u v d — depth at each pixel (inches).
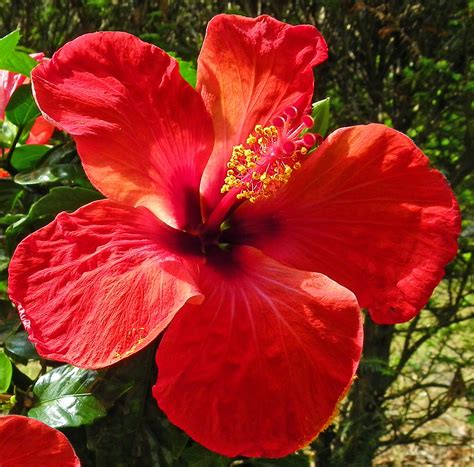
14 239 12.7
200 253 11.8
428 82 24.6
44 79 11.1
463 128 25.0
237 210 12.4
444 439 27.2
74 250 10.7
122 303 10.4
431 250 11.6
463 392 23.9
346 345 10.9
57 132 16.2
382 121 25.7
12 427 10.3
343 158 11.9
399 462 29.9
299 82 12.1
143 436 11.6
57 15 30.3
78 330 10.2
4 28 31.0
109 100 11.3
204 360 10.6
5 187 13.6
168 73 11.7
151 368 11.8
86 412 11.2
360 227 11.9
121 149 11.3
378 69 25.4
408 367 30.0
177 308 10.3
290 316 11.0
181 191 12.0
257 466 13.0
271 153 11.8
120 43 11.6
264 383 10.7
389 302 11.7
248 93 12.1
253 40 12.1
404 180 11.8
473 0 22.9
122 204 11.3
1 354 11.9
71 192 11.9
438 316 25.2
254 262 11.8
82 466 12.0
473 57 24.2
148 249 11.1
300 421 10.6
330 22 25.2
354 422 23.0
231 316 11.0
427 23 24.2
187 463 12.1
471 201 24.1
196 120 11.9
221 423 10.4
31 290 10.3
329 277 11.8
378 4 24.6
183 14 27.3
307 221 12.1
